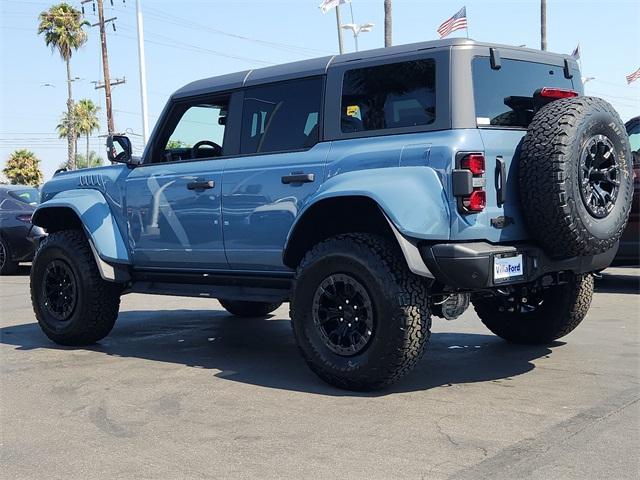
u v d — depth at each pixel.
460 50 4.82
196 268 6.20
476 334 7.10
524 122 5.15
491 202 4.73
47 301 6.94
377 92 5.11
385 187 4.70
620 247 9.34
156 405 4.85
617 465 3.59
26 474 3.70
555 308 6.12
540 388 5.02
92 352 6.64
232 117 5.94
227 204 5.78
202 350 6.66
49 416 4.67
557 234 4.75
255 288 5.90
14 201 14.40
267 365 5.97
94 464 3.81
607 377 5.29
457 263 4.57
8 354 6.61
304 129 5.48
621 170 5.00
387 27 24.92
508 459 3.70
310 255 5.07
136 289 6.64
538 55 5.44
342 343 4.96
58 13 49.47
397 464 3.67
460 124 4.71
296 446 3.97
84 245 6.75
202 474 3.62
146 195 6.39
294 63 5.70
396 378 4.84
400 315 4.68
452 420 4.34
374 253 4.77
